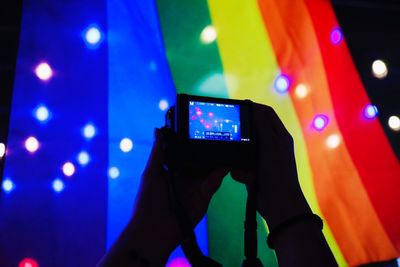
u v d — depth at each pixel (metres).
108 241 1.54
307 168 1.76
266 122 0.76
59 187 1.55
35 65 1.64
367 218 1.72
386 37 2.36
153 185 0.67
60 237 1.50
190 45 1.83
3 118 1.85
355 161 1.81
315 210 1.70
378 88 2.27
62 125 1.62
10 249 1.46
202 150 0.73
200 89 1.79
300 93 1.86
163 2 1.87
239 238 1.60
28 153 1.56
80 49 1.71
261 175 0.69
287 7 1.99
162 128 0.77
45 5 1.72
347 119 1.87
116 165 1.62
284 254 0.57
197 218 0.68
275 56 1.90
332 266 0.53
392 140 2.12
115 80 1.71
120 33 1.77
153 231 0.62
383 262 1.68
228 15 1.92
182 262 1.51
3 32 1.96
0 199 1.49
